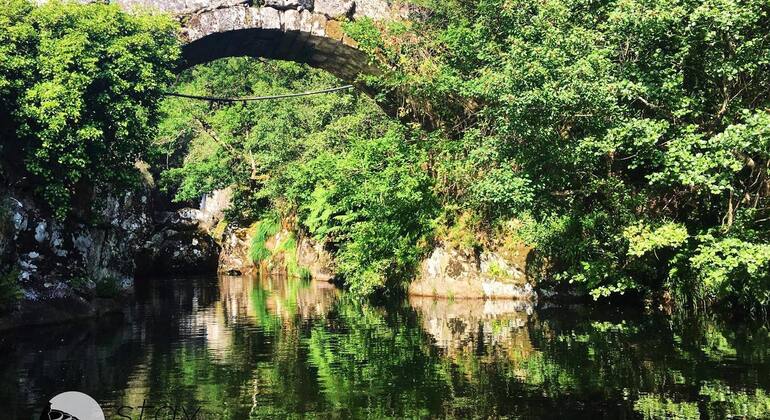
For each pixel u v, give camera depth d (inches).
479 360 433.1
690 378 372.5
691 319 591.2
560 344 482.0
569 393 347.6
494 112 616.4
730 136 473.7
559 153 568.7
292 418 314.5
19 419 314.3
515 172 608.1
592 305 706.8
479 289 785.6
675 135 566.3
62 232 685.9
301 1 784.9
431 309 709.3
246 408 331.6
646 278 677.9
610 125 551.5
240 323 623.2
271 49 840.3
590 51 548.7
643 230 577.9
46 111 605.3
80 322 635.5
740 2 517.0
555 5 594.6
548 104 531.8
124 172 721.0
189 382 382.9
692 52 555.5
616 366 406.0
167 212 1409.9
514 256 779.4
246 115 1374.3
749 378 370.3
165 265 1379.2
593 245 661.3
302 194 1136.8
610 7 587.2
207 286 1088.2
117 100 671.1
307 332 562.6
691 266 577.0
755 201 557.9
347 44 812.0
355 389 364.5
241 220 1441.9
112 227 813.9
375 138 991.6
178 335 551.2
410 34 824.9
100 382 384.2
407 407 328.8
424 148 844.0
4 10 612.4
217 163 1343.5
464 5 824.3
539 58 556.1
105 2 715.4
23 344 510.3
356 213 960.3
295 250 1301.7
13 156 650.8
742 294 578.9
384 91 846.5
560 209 665.6
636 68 546.6
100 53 660.7
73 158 631.2
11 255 617.0
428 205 847.1
